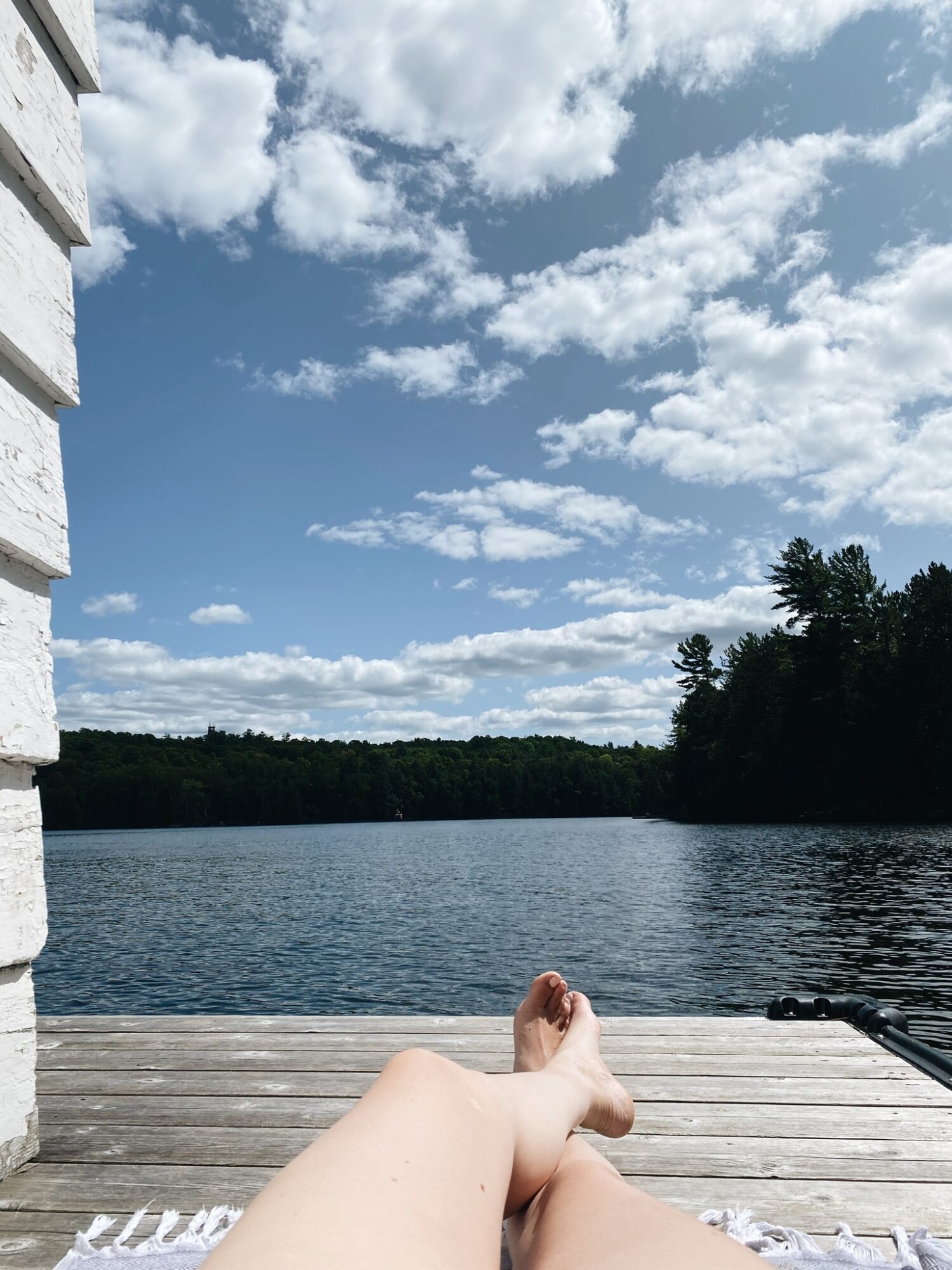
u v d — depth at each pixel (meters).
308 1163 0.47
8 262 1.52
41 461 1.63
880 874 20.34
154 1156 1.65
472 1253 0.45
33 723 1.58
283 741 120.06
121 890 27.00
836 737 42.06
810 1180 1.55
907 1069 2.17
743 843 34.75
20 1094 1.60
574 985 9.62
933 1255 1.20
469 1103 0.62
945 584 40.28
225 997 10.02
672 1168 1.60
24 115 1.57
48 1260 1.27
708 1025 2.61
